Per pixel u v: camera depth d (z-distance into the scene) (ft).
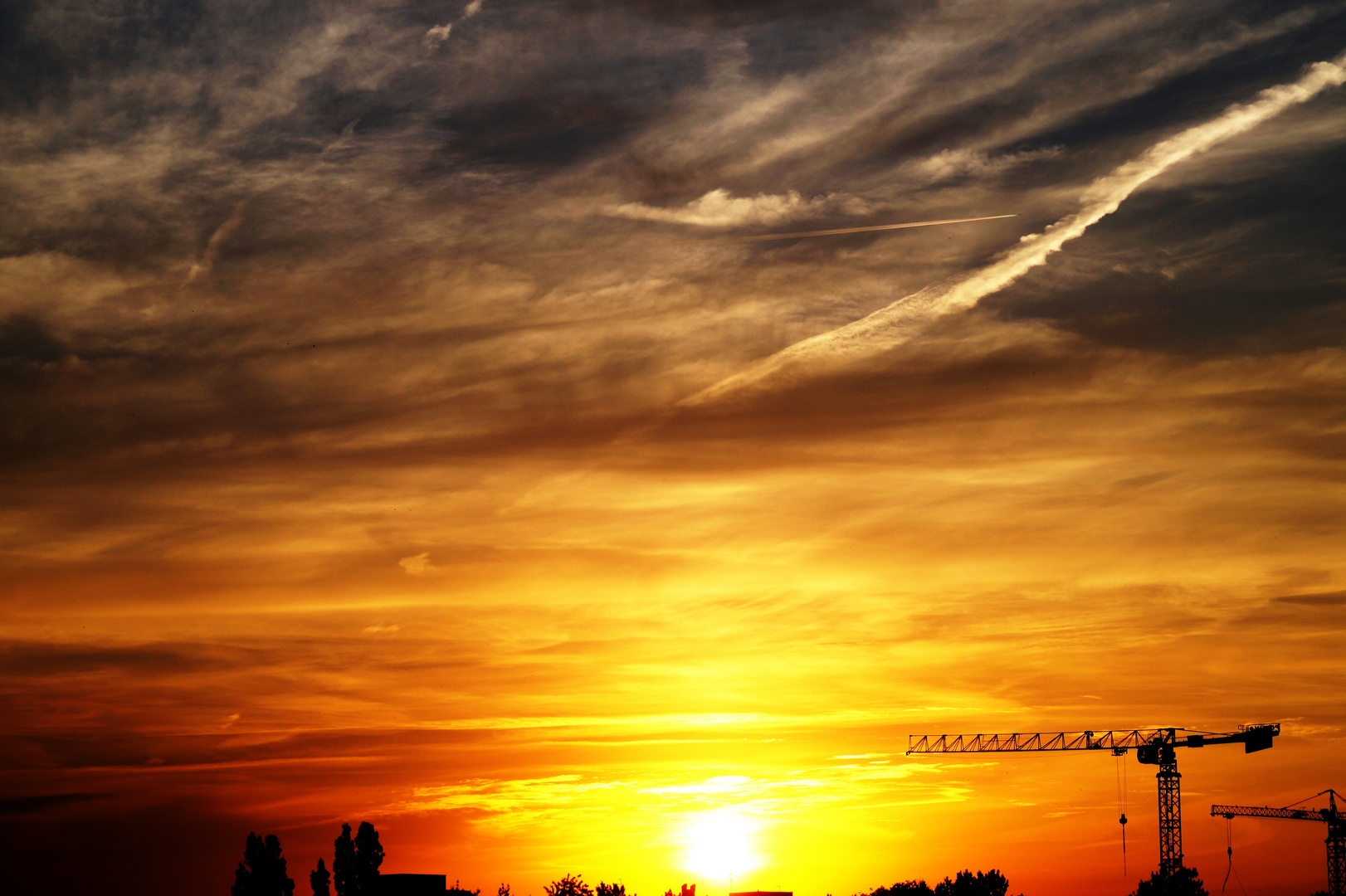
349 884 572.92
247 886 567.18
